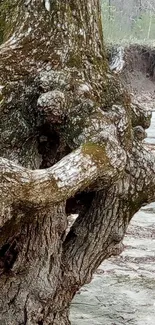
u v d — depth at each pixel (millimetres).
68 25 3750
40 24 3715
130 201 3883
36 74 3586
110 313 5238
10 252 3760
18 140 3521
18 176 3131
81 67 3721
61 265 3916
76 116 3459
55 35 3715
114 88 3787
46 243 3795
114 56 4484
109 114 3584
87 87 3561
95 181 3445
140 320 5129
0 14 3920
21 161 3539
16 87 3541
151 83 33875
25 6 3748
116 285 6051
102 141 3346
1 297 3816
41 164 3701
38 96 3525
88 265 3967
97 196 3896
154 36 37375
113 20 31781
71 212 4035
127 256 7207
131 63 33344
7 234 3488
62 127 3492
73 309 5246
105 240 3938
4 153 3516
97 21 3945
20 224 3514
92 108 3482
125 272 6523
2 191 3104
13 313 3818
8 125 3504
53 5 3738
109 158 3324
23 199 3170
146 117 4129
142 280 6277
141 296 5773
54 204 3326
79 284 3973
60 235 3865
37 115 3518
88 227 3947
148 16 36406
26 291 3811
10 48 3660
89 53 3816
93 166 3264
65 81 3521
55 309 3928
